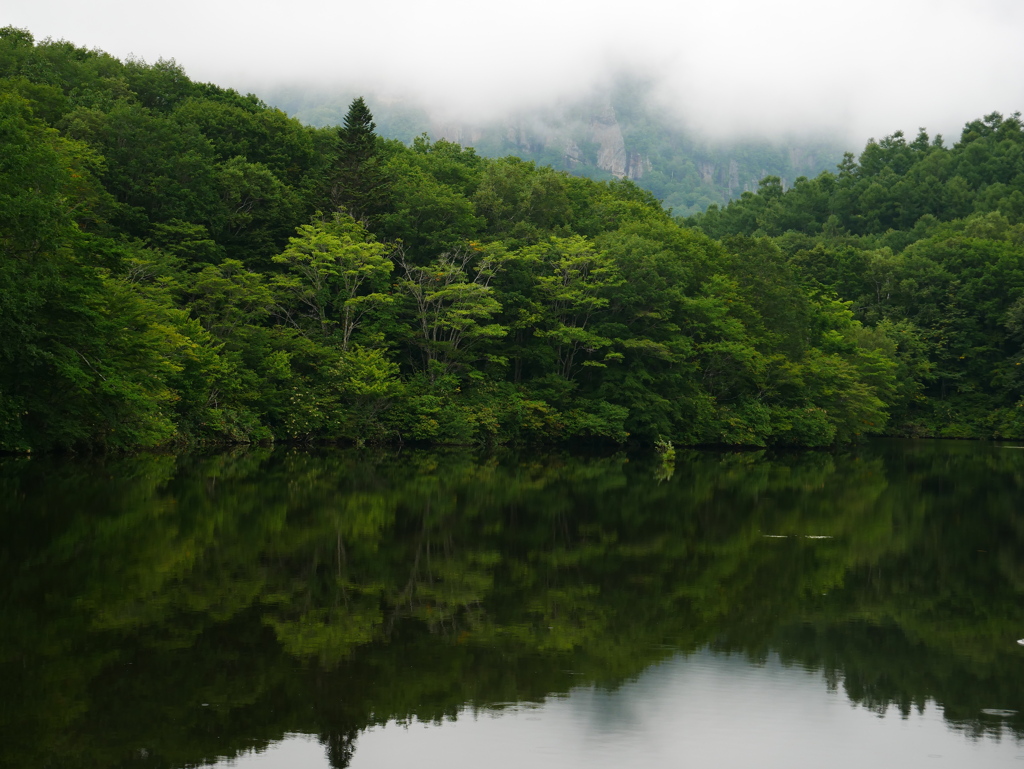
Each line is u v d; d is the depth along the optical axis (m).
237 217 65.31
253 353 53.75
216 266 57.78
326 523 25.95
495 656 14.27
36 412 38.25
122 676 12.59
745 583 20.23
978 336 108.75
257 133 79.19
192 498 29.36
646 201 114.94
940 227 155.38
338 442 59.25
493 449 61.50
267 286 57.16
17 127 36.03
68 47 92.31
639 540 25.36
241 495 30.75
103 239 38.34
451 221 69.50
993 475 51.28
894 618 17.56
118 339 38.88
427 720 11.62
